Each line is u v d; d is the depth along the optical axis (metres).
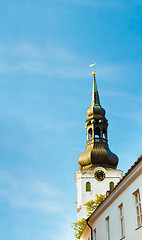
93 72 94.44
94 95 89.44
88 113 85.31
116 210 27.73
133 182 24.22
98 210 32.47
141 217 23.09
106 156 79.56
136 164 22.17
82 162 80.56
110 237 29.02
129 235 24.50
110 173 78.38
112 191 27.58
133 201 24.27
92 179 77.75
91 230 36.75
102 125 83.56
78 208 75.56
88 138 83.19
